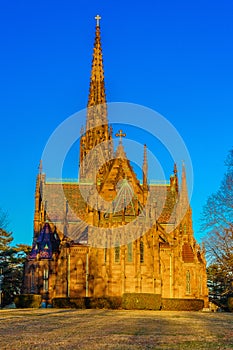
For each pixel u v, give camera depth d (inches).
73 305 4247.0
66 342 1609.3
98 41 6102.4
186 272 4808.1
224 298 5290.4
